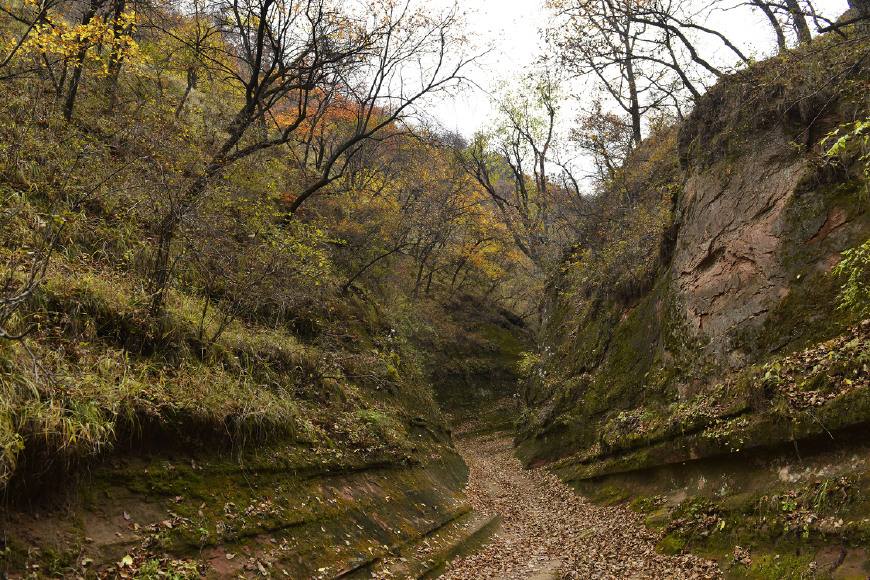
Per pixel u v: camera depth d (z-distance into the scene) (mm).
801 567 6488
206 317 8914
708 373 11258
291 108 23406
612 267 19500
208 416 6594
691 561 8141
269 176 16344
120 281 7656
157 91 16547
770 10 13461
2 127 8844
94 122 11836
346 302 16484
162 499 5578
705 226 13070
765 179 11531
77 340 6137
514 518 13031
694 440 9930
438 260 33094
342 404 11352
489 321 37250
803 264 9969
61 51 9977
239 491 6500
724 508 8477
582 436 16734
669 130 22609
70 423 4832
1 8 10312
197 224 9125
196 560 5270
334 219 19719
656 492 10898
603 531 10695
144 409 5828
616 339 17391
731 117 13250
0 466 4145
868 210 9258
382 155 28406
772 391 8547
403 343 19453
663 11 15680
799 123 11273
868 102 10016
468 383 31922
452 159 31297
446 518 10672
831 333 8758
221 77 19094
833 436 7152
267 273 9945
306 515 7098
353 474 9242
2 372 4691
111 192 9086
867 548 5965
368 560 7227
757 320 10469
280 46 14594
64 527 4609
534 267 39406
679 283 13664
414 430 14773
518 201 35250
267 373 9211
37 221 7387
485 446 26203
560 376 21312
